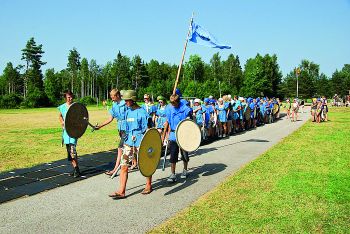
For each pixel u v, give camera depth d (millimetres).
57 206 6398
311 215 5676
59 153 11922
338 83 97312
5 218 5805
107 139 15867
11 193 7125
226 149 12789
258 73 91938
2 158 10922
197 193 7172
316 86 102000
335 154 10906
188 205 6414
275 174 8344
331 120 26219
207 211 5961
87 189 7492
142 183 7980
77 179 8266
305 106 60938
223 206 6188
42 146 13641
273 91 100375
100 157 11047
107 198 6871
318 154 10930
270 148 12312
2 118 33656
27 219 5766
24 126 23953
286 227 5227
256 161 9938
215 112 15922
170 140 8047
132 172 9070
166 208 6273
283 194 6770
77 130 8406
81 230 5312
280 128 20828
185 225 5383
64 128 8336
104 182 8062
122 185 6879
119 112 8742
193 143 8242
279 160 10023
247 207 6102
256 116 22031
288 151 11562
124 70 115625
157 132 7227
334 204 6176
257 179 7918
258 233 5047
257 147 13219
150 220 5703
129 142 7027
